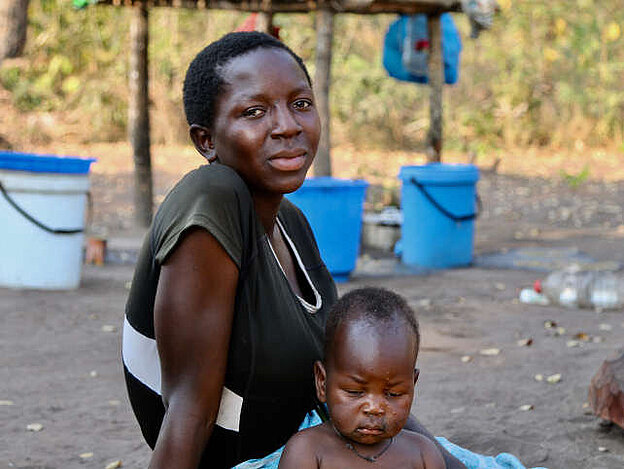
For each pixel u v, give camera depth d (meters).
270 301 2.07
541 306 7.31
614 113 20.61
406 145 20.22
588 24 19.83
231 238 1.94
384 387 2.04
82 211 7.70
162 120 19.38
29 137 18.62
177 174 15.96
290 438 2.15
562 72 20.42
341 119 19.92
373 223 10.28
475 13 9.29
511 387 5.09
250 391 2.07
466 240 9.19
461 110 20.42
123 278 8.28
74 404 4.75
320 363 2.15
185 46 19.25
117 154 18.23
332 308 2.17
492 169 17.88
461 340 6.15
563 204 13.86
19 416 4.53
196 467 1.97
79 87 19.47
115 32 19.30
